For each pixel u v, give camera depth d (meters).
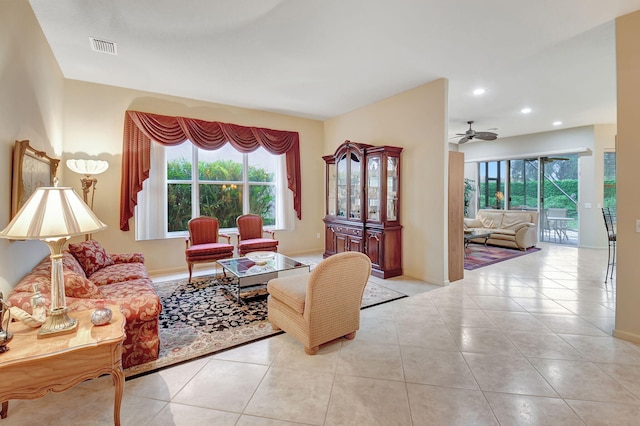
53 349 1.47
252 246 4.85
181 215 5.16
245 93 4.77
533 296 3.82
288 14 2.68
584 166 7.19
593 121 6.70
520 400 1.89
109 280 2.98
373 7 2.58
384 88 4.55
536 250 7.03
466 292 3.97
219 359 2.38
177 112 4.92
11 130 2.21
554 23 2.82
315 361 2.35
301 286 2.72
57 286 1.65
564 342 2.62
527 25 2.86
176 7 2.59
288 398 1.92
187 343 2.62
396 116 4.84
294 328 2.55
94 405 1.87
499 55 3.49
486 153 9.03
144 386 2.05
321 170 6.59
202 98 5.02
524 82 4.33
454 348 2.54
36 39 2.78
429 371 2.21
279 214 6.06
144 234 4.64
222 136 5.22
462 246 4.62
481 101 5.22
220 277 4.59
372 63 3.70
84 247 3.24
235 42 3.18
